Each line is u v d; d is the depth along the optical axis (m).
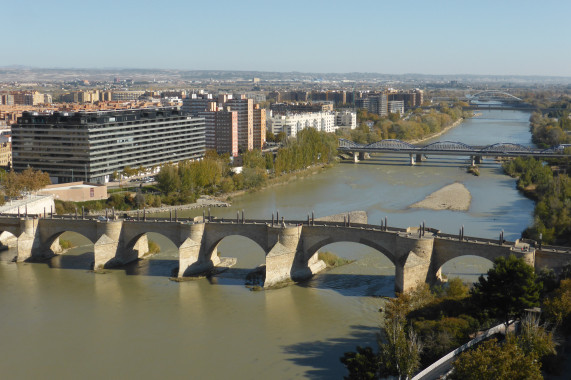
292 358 183.62
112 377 174.50
